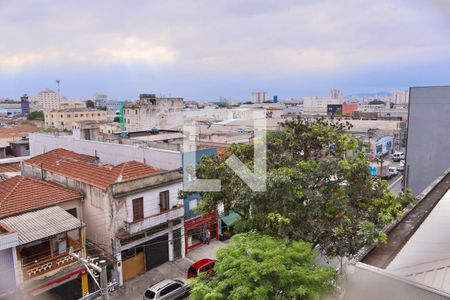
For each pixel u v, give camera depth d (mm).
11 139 40062
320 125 12531
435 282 6371
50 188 17688
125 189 17172
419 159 23578
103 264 14828
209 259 18266
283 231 9852
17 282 13438
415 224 9742
